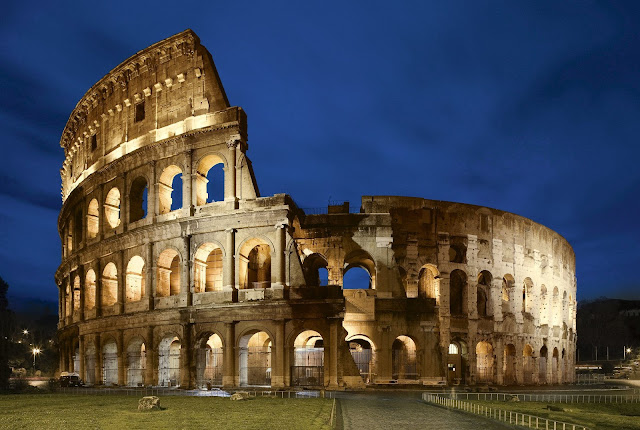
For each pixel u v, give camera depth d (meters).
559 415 42.06
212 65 70.94
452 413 39.62
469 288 82.00
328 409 40.59
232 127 66.88
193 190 68.50
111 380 75.94
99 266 77.56
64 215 96.00
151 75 74.81
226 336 63.31
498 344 84.19
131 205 75.12
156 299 69.19
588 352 181.25
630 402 56.75
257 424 32.78
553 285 99.44
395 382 67.69
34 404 45.38
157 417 36.00
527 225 93.50
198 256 68.00
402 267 78.50
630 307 184.75
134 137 76.06
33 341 158.25
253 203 65.44
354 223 71.88
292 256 63.53
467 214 84.12
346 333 61.59
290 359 61.28
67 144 99.25
